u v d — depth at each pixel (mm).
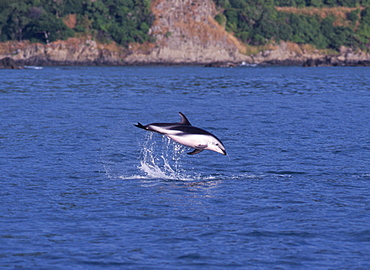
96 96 196500
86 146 94438
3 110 147000
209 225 51719
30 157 83312
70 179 69812
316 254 44906
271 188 65812
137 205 58188
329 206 57812
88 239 47906
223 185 67688
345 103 172250
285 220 53188
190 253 45000
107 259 43719
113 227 51000
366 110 151500
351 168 77062
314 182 68812
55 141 98125
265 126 119562
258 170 76125
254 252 45281
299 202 59375
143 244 46875
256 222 52625
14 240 47375
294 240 47938
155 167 78875
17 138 100375
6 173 71938
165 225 51688
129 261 43406
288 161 82062
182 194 63125
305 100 183375
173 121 131250
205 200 60375
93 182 68625
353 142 98438
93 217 53844
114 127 118250
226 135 107062
